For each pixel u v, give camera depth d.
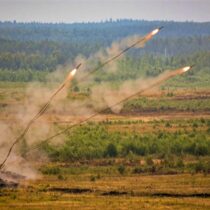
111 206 189.50
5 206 188.62
